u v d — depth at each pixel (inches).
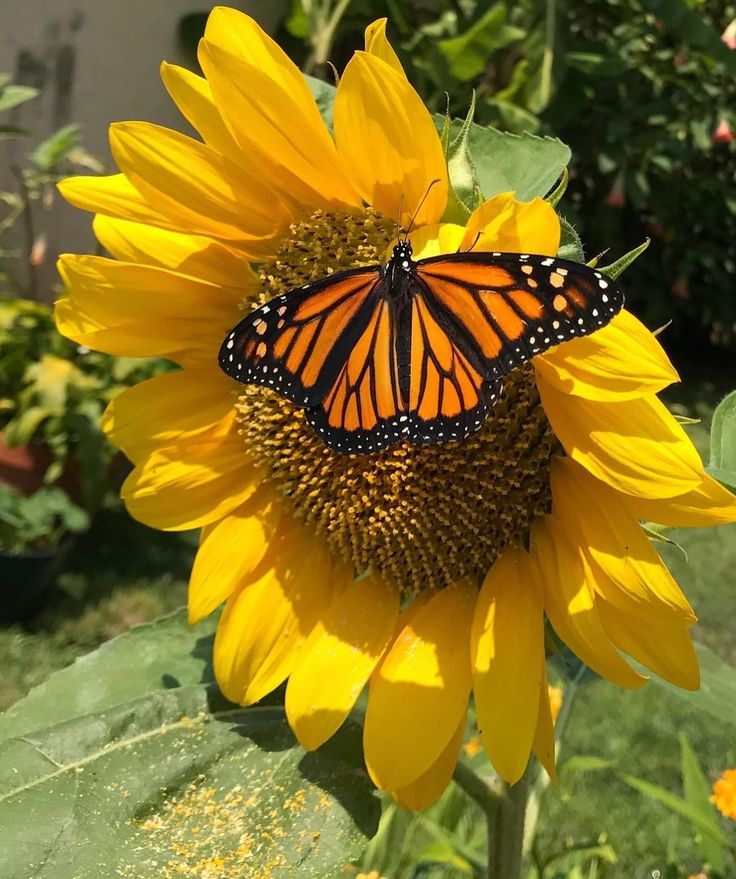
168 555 26.2
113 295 8.6
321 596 8.8
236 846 7.5
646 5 23.9
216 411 9.1
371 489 8.3
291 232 8.7
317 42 22.9
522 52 24.5
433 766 7.8
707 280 41.4
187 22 28.8
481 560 8.1
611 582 7.2
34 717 8.5
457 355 7.1
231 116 7.9
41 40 31.1
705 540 28.6
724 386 39.6
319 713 7.9
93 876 7.2
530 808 9.6
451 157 7.7
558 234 6.7
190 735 8.0
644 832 17.7
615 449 6.9
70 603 23.7
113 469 28.2
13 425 25.1
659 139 34.4
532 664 7.4
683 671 7.1
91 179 8.4
